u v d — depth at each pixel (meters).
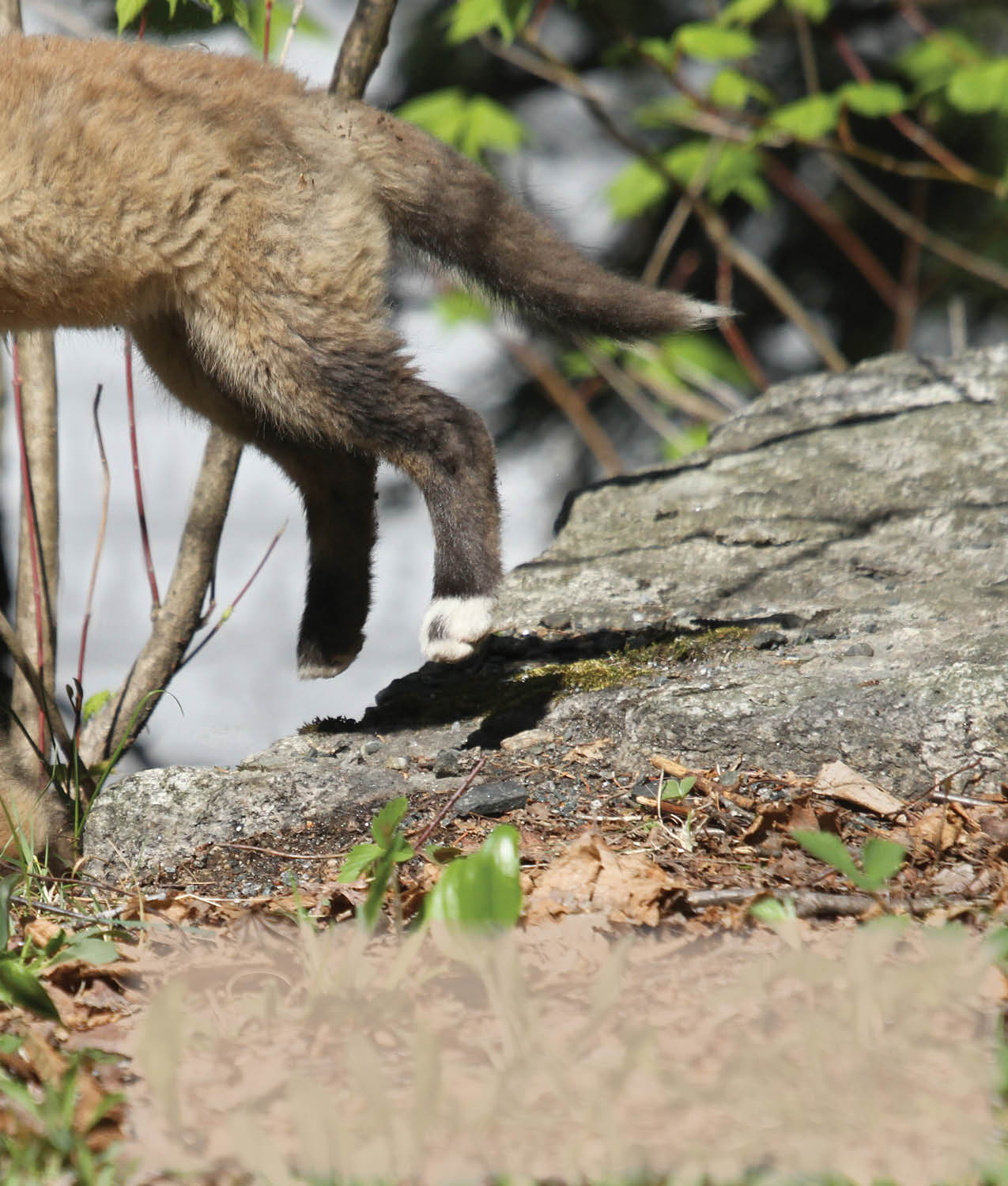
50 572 8.80
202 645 8.95
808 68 14.66
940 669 6.93
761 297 20.02
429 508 7.62
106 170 7.27
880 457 10.08
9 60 7.37
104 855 6.66
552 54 15.05
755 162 15.13
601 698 7.35
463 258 8.32
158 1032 4.01
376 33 8.90
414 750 7.34
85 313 7.70
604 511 10.00
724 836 5.97
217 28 9.71
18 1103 3.94
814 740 6.54
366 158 7.93
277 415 7.70
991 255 17.98
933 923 4.79
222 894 6.05
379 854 5.23
